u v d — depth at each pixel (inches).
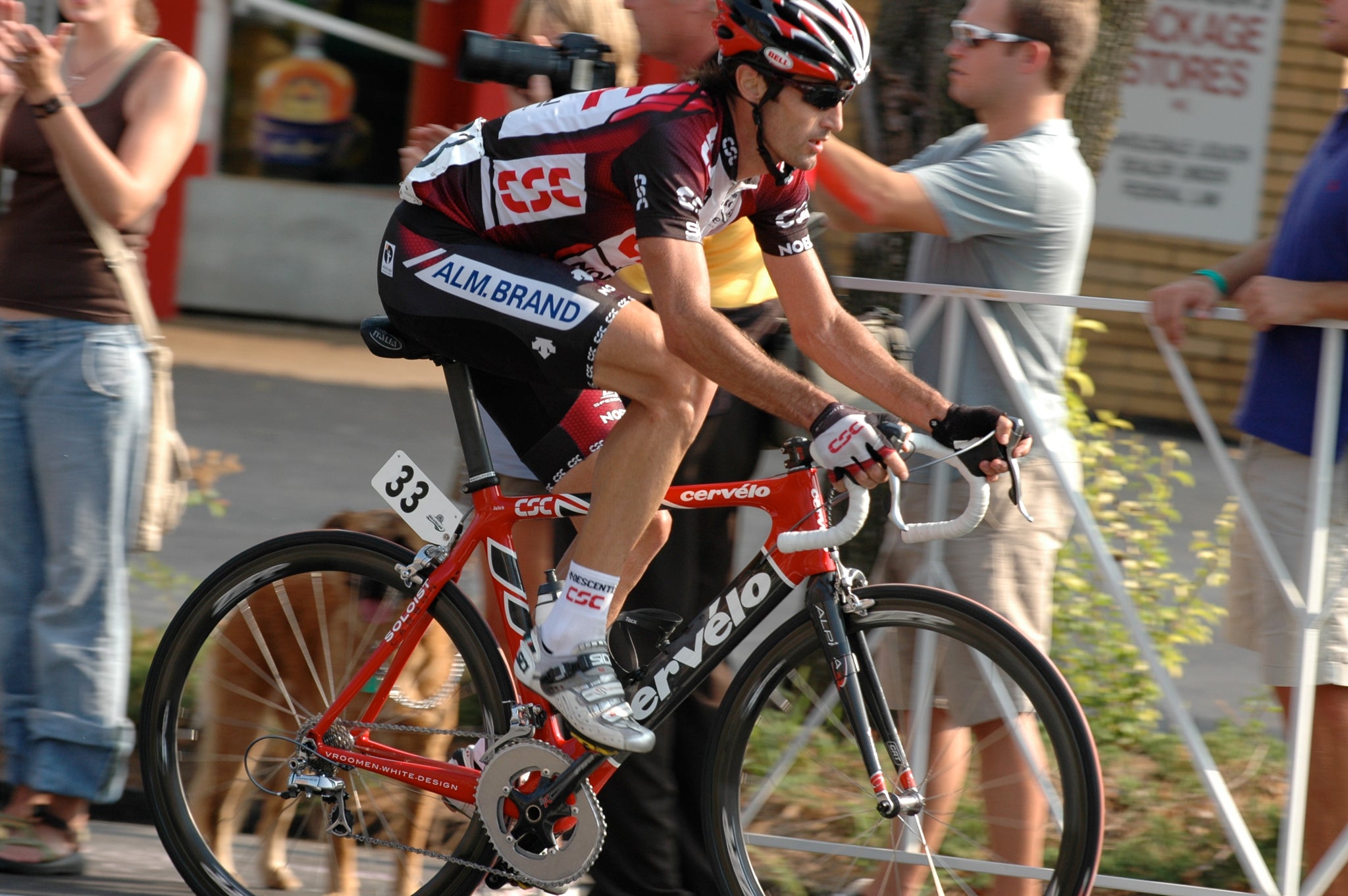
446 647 401.4
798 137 332.8
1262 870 402.3
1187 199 1259.2
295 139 1453.0
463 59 412.5
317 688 408.2
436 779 387.5
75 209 415.5
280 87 1437.0
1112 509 565.0
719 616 370.0
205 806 414.6
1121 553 541.3
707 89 336.5
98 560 429.1
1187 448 1142.3
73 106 401.4
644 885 417.1
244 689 413.1
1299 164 1243.2
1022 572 415.2
